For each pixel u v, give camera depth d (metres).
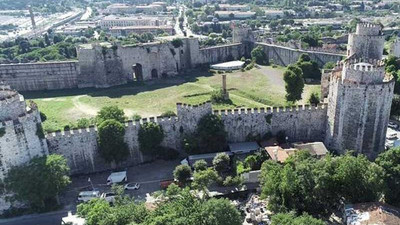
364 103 71.75
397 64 120.88
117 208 56.84
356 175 58.59
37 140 70.88
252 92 128.38
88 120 97.00
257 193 70.25
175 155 84.56
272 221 54.12
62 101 131.25
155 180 76.75
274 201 60.47
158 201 62.19
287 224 50.66
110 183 75.88
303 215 53.59
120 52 147.50
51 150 77.38
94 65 145.62
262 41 180.00
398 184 59.50
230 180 71.00
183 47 165.50
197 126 82.94
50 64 145.88
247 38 185.00
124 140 81.50
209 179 68.81
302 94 122.19
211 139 81.50
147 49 152.62
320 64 149.88
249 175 72.25
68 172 76.19
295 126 85.38
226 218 52.56
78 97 135.25
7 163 67.00
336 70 83.88
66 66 146.50
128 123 81.25
